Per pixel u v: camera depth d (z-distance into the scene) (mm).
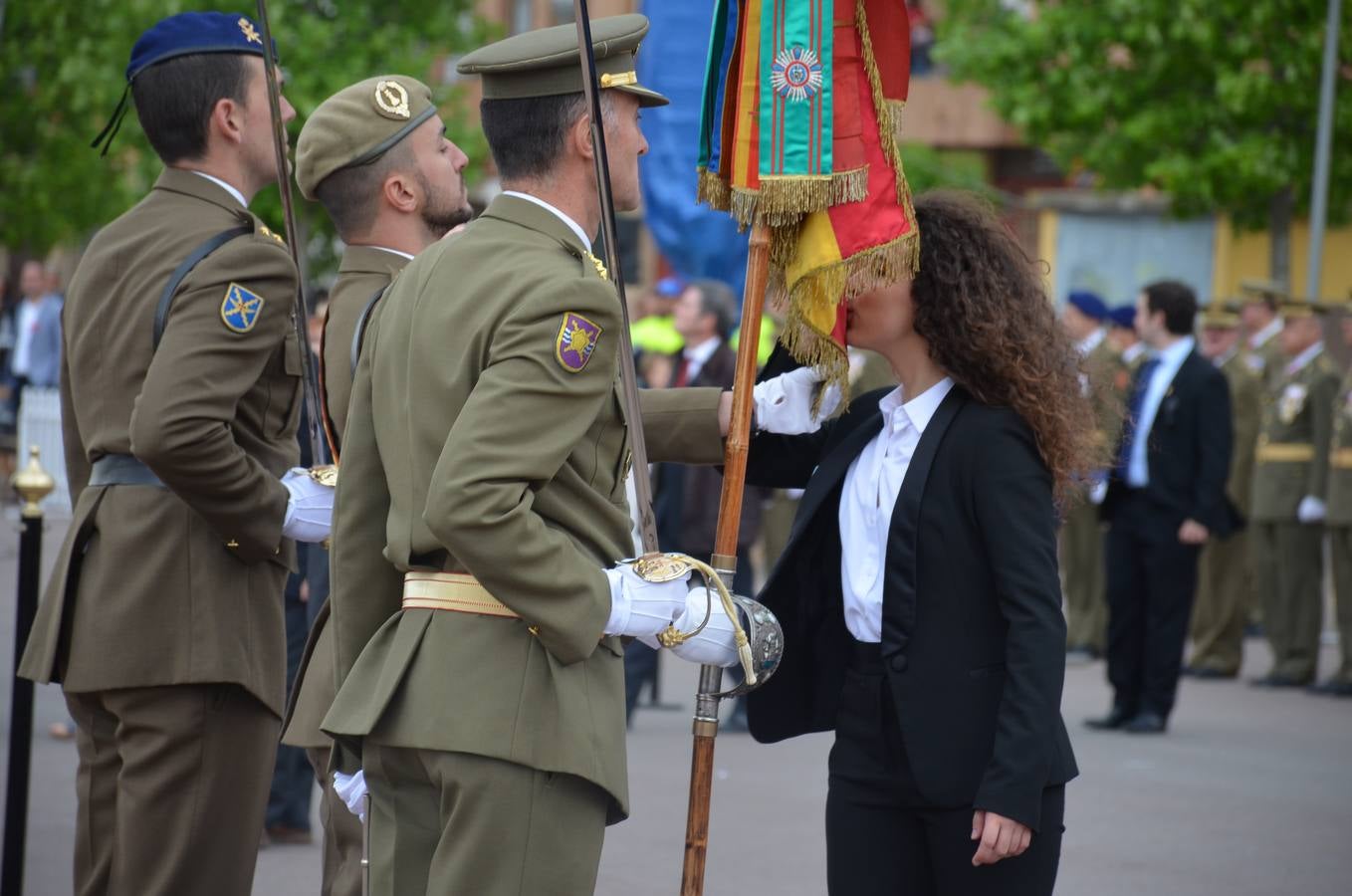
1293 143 48469
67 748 23172
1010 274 9828
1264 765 24141
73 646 11508
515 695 8711
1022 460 9547
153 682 11305
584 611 8578
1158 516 26609
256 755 11766
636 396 9086
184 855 11484
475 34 54844
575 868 8820
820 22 9344
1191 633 37156
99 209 58000
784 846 19141
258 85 11984
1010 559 9398
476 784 8648
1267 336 37750
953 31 55750
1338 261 61625
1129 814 20953
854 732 9992
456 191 12273
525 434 8398
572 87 9266
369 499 9445
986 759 9508
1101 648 35844
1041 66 52438
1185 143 50375
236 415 11477
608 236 9031
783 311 10266
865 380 28188
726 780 22859
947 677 9578
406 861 9039
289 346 11664
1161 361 27344
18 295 64125
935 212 9977
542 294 8594
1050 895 9719
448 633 8852
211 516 11094
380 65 51500
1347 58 47000
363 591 9438
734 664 9305
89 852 11930
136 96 11852
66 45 55344
